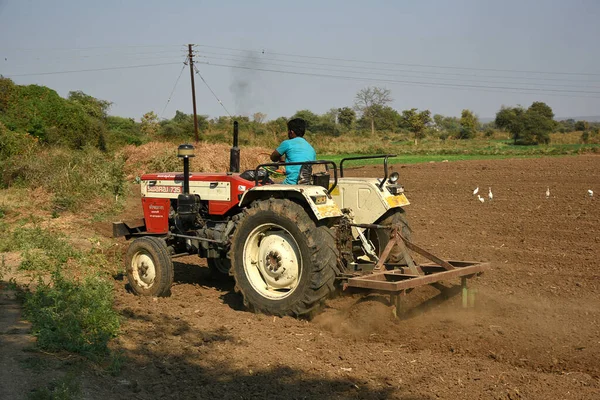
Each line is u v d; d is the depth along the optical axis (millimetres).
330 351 5031
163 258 6773
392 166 23016
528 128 46375
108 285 6680
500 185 15875
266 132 44531
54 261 8078
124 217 12812
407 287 5316
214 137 39938
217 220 7070
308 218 5766
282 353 4977
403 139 60156
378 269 5914
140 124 48625
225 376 4480
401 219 6656
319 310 5926
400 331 5469
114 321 5277
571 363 4773
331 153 38969
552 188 14766
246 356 4879
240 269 6223
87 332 5027
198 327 5641
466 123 77250
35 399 3701
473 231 10570
